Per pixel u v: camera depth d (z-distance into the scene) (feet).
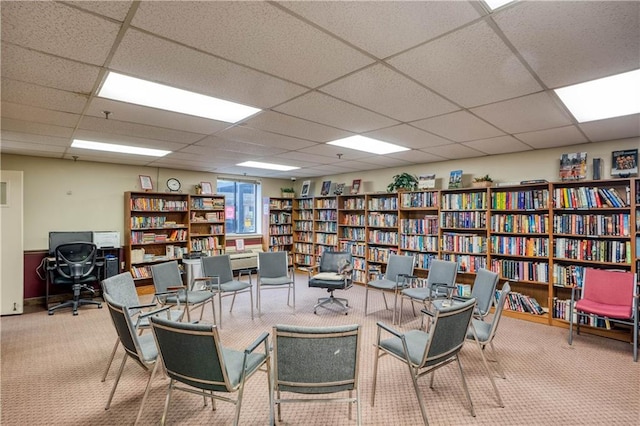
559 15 5.06
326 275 15.84
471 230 17.07
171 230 20.80
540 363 10.02
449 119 10.37
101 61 6.56
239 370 6.44
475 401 7.95
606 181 12.54
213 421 7.20
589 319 12.56
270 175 25.57
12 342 11.66
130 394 8.25
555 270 13.57
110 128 11.36
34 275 16.69
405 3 4.79
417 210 19.15
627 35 5.57
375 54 6.34
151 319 6.03
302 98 8.66
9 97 8.36
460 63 6.70
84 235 17.24
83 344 11.48
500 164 16.01
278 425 7.06
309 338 5.75
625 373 9.41
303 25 5.38
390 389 8.51
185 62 6.65
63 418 7.25
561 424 7.09
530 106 9.14
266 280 15.51
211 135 12.46
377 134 12.26
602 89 7.95
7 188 14.88
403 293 13.56
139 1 4.69
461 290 16.10
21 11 4.85
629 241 12.03
